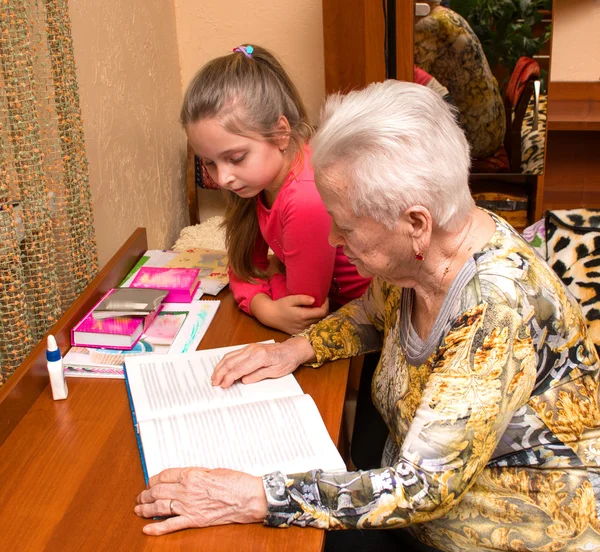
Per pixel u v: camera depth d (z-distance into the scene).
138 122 2.35
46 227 1.39
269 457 1.08
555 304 1.04
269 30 2.95
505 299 0.99
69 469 1.09
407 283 1.09
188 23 2.93
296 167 1.45
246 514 0.98
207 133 1.35
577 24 3.50
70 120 1.46
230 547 0.95
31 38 1.32
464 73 2.68
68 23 1.45
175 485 0.99
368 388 1.74
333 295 1.70
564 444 1.09
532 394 1.07
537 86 2.72
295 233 1.45
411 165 0.94
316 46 2.96
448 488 0.96
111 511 1.01
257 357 1.32
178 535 0.97
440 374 1.00
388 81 1.02
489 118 2.77
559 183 3.64
